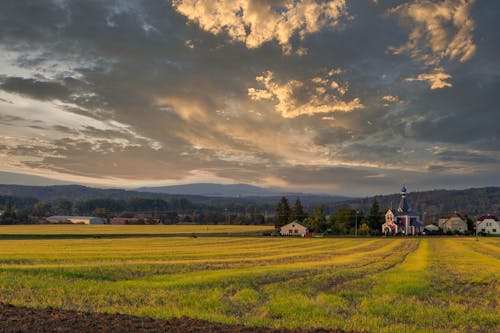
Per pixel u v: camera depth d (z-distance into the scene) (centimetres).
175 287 2720
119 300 2347
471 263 4731
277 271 3466
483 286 3033
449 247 8075
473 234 14912
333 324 1881
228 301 2372
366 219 15488
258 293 2580
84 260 4444
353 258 5191
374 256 5588
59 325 1686
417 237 12800
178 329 1667
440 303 2438
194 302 2291
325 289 2802
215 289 2638
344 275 3344
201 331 1639
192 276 3186
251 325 1830
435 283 3102
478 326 1952
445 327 1939
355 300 2478
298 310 2144
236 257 5206
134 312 2038
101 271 3369
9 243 7950
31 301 2281
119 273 3334
